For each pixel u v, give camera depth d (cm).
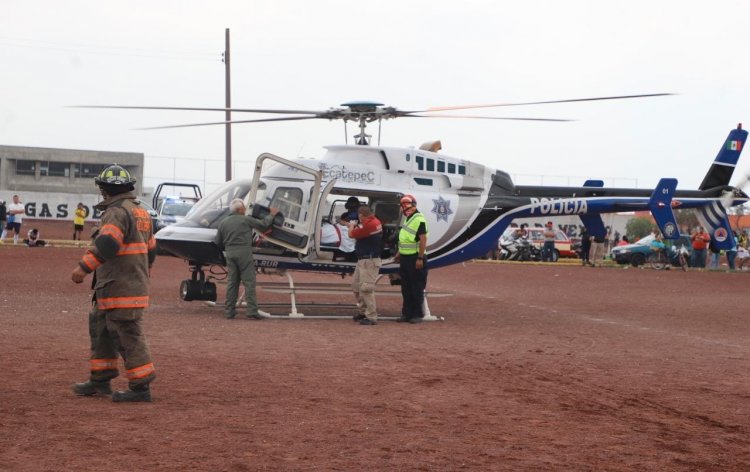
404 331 1439
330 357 1099
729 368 1105
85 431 672
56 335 1203
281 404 796
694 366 1116
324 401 815
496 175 1888
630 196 2080
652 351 1255
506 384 938
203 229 1602
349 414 762
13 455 597
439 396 857
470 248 1845
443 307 1947
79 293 1891
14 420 700
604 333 1483
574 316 1798
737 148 2570
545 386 934
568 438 696
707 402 869
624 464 622
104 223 768
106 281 775
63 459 591
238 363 1024
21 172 7200
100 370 803
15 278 2228
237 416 741
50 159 7200
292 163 1609
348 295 2184
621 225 5822
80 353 1048
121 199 784
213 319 1512
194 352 1103
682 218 7394
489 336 1397
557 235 4772
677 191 2506
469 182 1833
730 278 3447
